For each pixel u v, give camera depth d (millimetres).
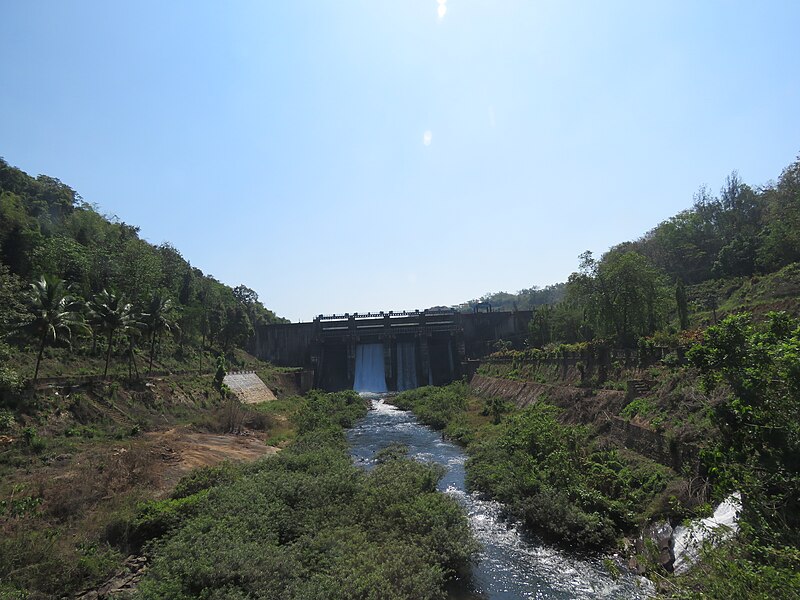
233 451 37531
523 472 26875
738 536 11812
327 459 31344
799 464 11320
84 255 66812
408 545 18391
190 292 93875
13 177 89938
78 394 38312
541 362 54781
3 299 41844
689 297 66875
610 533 20344
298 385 86875
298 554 17484
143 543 19875
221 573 15391
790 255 57594
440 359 99062
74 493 22062
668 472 21812
